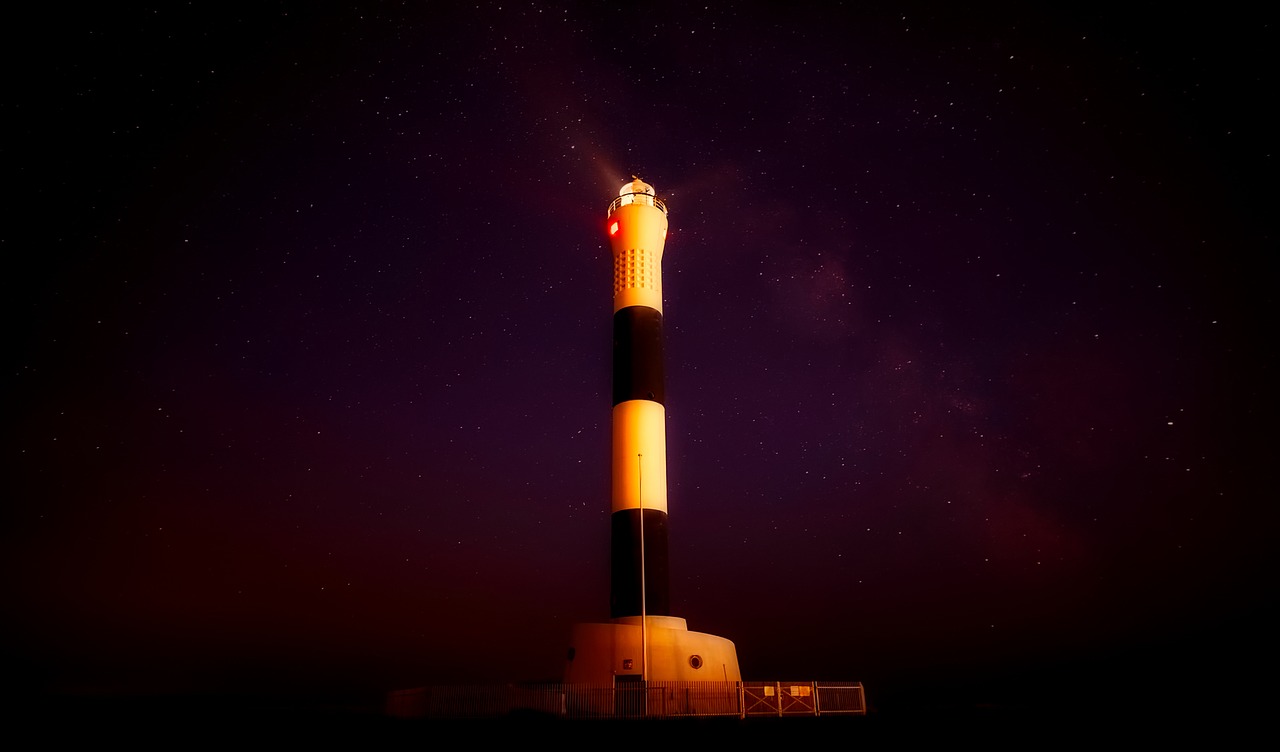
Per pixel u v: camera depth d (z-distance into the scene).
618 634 25.47
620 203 33.31
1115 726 16.64
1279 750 13.89
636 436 28.81
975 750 14.32
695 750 14.38
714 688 22.56
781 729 16.55
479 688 21.25
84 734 14.98
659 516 27.98
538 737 15.41
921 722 17.48
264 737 14.87
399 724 16.98
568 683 25.94
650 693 22.06
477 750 14.20
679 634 25.55
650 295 31.31
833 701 23.09
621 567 27.25
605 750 14.32
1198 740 14.81
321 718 18.02
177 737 14.74
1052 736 15.44
